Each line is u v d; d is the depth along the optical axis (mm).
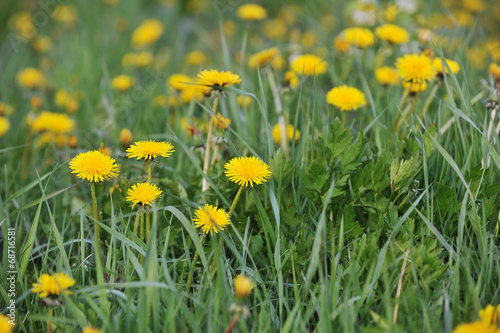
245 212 1562
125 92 1982
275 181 1560
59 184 1666
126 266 1482
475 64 1837
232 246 1463
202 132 1751
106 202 1592
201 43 2826
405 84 1637
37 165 1767
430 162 1571
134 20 3234
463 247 1500
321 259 1516
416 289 1456
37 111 1866
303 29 3014
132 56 2434
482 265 1461
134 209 1568
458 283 1445
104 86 2092
